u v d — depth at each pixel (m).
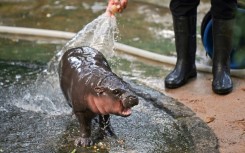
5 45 7.04
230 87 5.56
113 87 4.01
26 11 8.49
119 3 5.14
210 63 6.45
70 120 4.88
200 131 4.71
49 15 8.31
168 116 5.01
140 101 5.29
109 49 5.30
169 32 7.58
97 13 8.38
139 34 7.50
